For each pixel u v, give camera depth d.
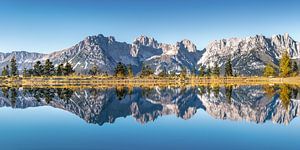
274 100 66.12
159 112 49.19
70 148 24.69
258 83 156.12
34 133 30.72
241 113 47.28
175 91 99.12
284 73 167.50
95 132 31.25
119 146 25.30
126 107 56.66
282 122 38.00
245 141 27.19
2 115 45.06
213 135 29.72
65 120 39.94
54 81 153.12
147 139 27.89
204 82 170.75
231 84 149.75
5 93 85.38
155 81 169.25
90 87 117.31
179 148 24.67
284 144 26.12
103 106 58.06
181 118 41.97
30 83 145.62
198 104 61.91
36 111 49.84
